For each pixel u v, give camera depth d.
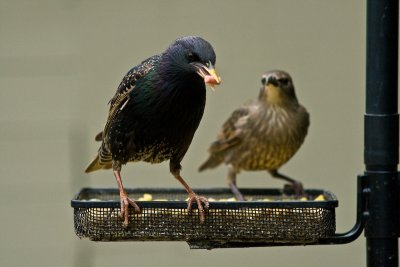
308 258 14.80
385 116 8.29
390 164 8.30
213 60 8.36
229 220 8.39
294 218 8.37
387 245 8.32
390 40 8.31
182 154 9.09
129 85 8.75
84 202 8.35
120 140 8.93
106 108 14.34
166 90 8.55
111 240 8.48
